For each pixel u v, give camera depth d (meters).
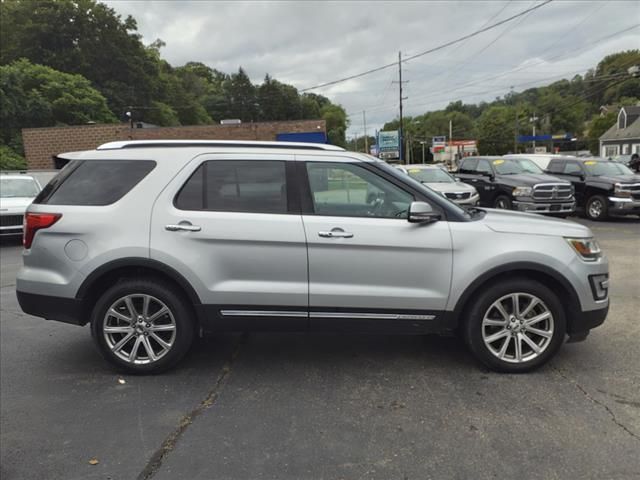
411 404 3.54
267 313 3.95
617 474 2.71
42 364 4.40
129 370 4.09
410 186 4.02
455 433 3.14
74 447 3.06
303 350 4.62
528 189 13.22
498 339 4.03
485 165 15.17
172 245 3.88
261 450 2.99
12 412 3.52
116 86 62.47
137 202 3.96
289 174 3.99
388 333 4.04
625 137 57.34
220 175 4.01
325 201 3.99
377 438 3.10
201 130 30.89
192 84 101.06
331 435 3.15
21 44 58.22
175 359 4.08
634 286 6.72
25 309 4.11
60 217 3.98
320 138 30.31
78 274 3.93
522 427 3.20
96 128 30.30
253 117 100.94
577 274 3.91
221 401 3.64
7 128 39.66
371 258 3.88
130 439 3.14
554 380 3.88
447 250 3.88
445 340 4.83
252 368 4.23
